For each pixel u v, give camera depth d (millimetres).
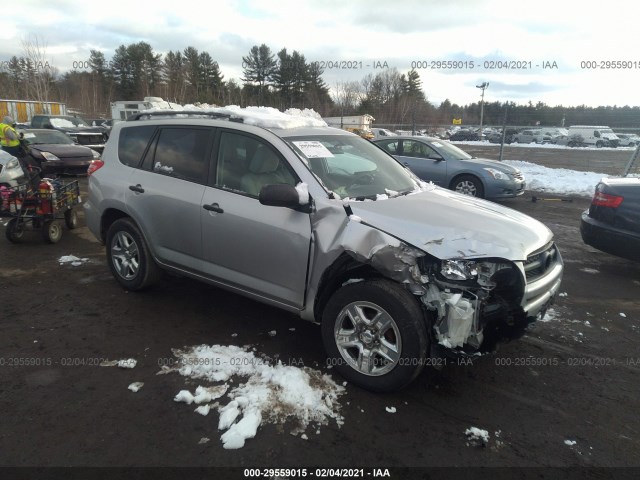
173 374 3297
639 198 5406
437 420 2900
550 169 16875
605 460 2607
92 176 4879
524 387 3303
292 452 2584
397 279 2941
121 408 2912
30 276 5258
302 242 3303
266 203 3248
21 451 2525
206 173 3971
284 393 3088
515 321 3217
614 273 5898
